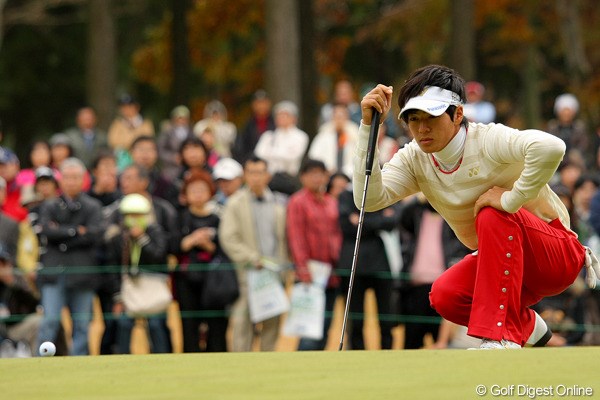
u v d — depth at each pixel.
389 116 51.97
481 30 106.19
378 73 110.62
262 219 37.56
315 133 84.94
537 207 20.78
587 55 106.50
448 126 19.92
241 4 100.94
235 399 14.23
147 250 36.78
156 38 105.31
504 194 19.81
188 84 91.44
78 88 107.62
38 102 107.06
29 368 16.98
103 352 37.97
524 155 19.53
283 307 37.16
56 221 37.38
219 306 37.09
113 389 15.08
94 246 37.50
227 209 37.50
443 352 17.47
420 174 20.84
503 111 101.69
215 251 37.38
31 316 37.34
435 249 37.03
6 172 42.97
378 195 20.81
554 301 38.19
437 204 20.89
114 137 55.72
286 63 68.38
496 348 18.92
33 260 39.34
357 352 17.69
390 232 37.34
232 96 110.00
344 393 14.48
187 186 37.59
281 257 37.69
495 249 19.78
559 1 101.75
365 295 37.53
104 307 38.06
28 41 104.94
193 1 101.00
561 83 109.12
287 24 68.69
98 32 82.19
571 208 37.38
